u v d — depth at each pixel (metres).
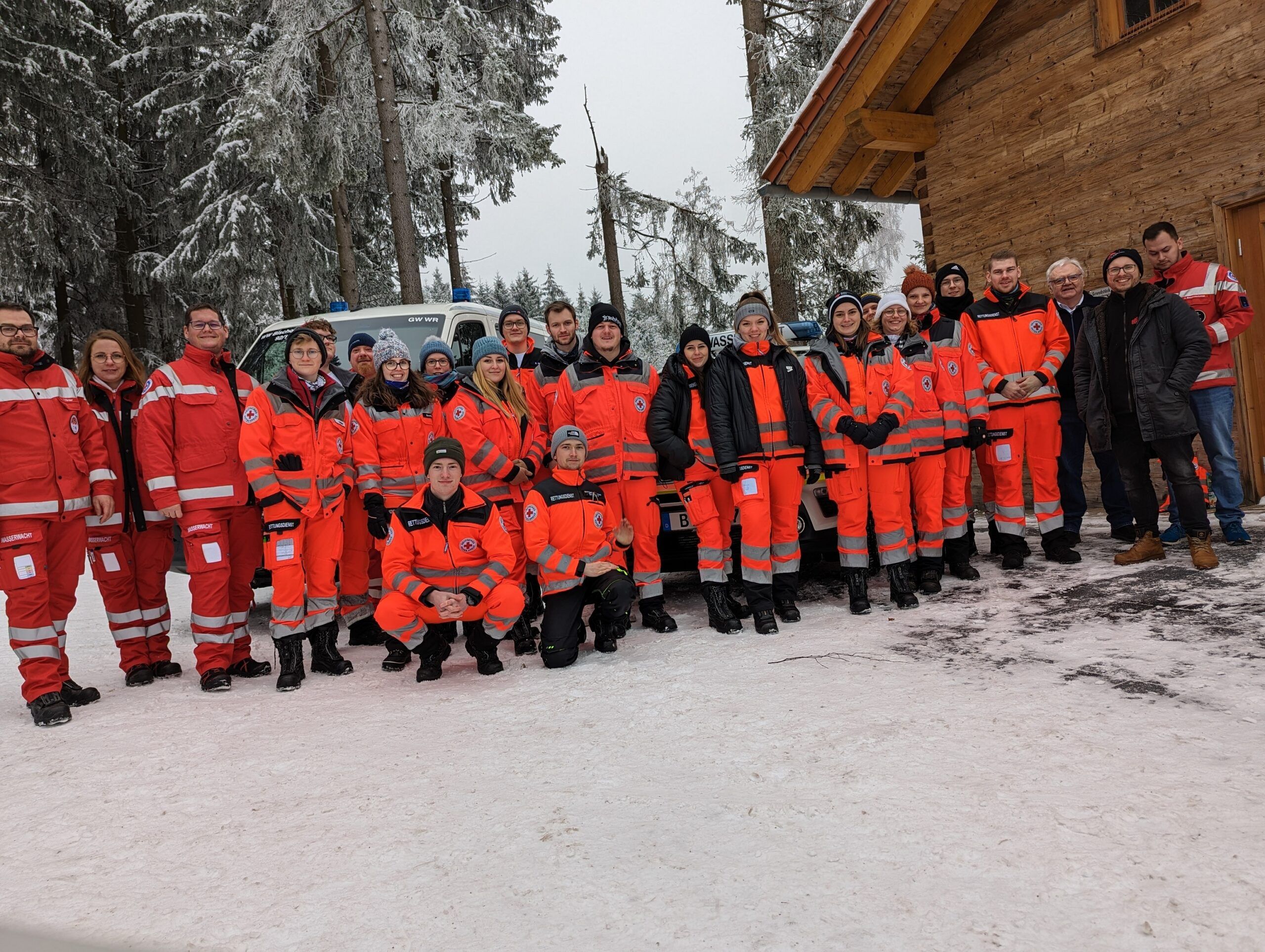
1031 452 5.27
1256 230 5.83
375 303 19.80
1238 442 6.04
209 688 4.14
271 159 13.22
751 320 4.52
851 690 3.21
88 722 3.69
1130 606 3.99
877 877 1.87
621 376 4.71
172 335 18.97
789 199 13.62
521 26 19.28
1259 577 4.13
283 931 1.83
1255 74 5.66
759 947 1.64
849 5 13.09
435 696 3.75
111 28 19.08
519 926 1.78
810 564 5.29
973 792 2.25
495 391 4.76
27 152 16.78
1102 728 2.60
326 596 4.45
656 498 4.75
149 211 18.97
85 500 4.08
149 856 2.26
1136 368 4.61
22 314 3.94
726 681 3.50
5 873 2.21
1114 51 6.48
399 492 4.76
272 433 4.25
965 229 7.77
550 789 2.52
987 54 7.45
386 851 2.19
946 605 4.52
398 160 12.87
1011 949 1.58
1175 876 1.77
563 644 4.05
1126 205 6.48
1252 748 2.36
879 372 4.70
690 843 2.11
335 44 13.73
